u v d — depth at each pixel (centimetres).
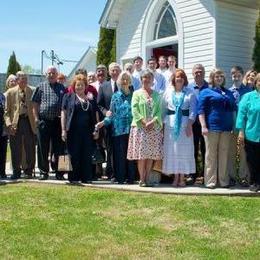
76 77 1077
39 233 733
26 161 1166
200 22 1401
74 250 666
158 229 752
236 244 695
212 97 986
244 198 909
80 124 1062
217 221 786
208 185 995
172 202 880
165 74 1179
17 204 887
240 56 1408
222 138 994
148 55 1569
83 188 1009
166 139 1016
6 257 643
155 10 1539
